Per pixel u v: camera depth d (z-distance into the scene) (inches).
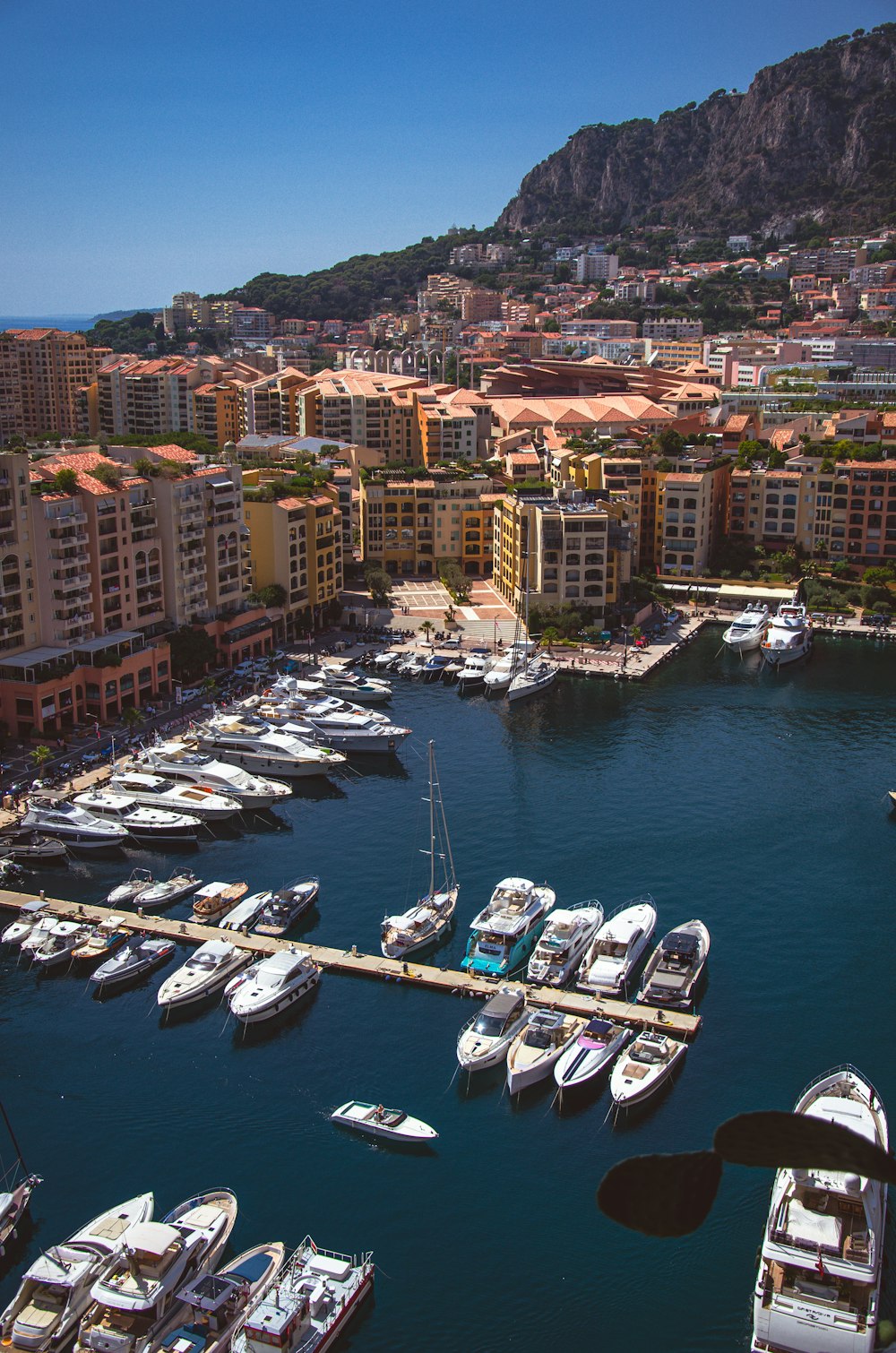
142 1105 3656.5
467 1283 2957.7
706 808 5831.7
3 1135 3516.2
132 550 7460.6
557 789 6107.3
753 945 4539.9
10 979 4436.5
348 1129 3516.2
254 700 7317.9
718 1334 2812.5
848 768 6382.9
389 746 6727.4
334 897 5002.5
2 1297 2960.1
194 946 4655.5
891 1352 2630.4
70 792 5964.6
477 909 4857.3
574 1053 3747.5
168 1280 2851.9
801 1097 3484.3
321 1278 2874.0
